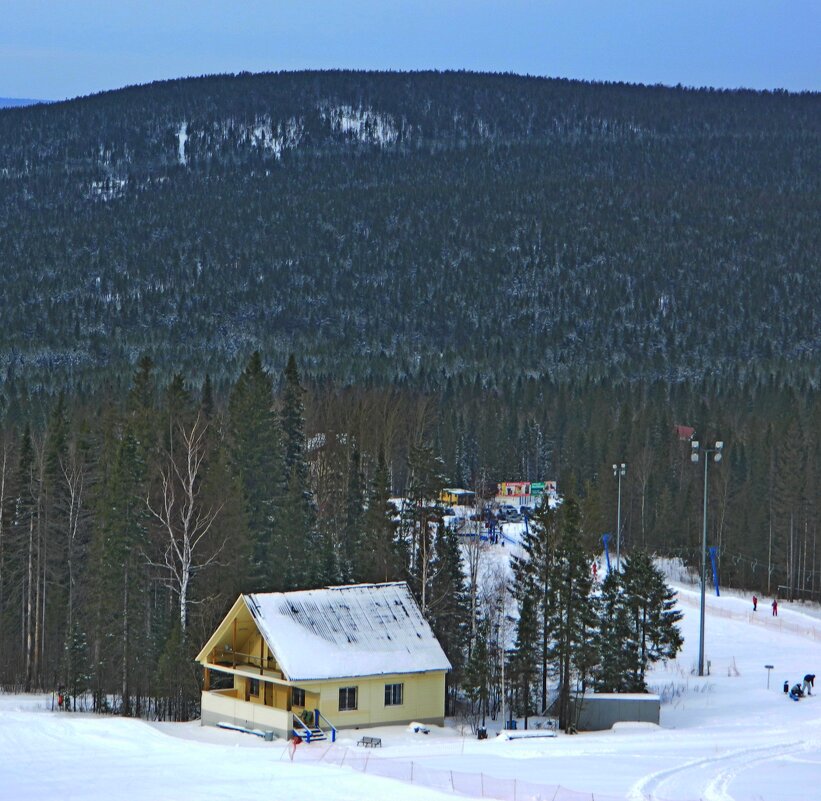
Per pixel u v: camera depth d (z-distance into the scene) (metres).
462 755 105.19
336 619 122.81
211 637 126.38
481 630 139.75
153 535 153.25
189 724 125.88
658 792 88.81
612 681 132.38
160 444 169.50
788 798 87.38
